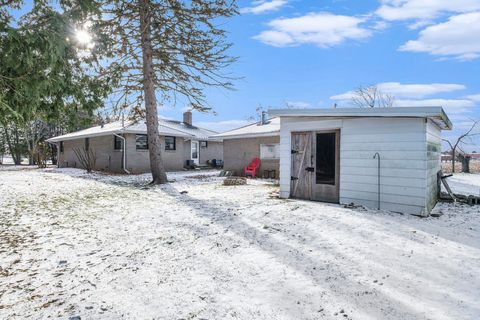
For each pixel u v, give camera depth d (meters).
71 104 5.55
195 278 4.00
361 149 7.83
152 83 13.51
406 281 3.72
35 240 5.76
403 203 7.15
